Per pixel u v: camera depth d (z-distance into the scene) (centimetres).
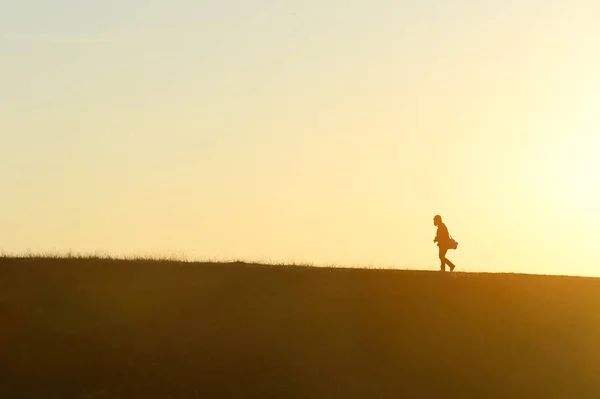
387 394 4259
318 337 4578
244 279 5025
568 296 5288
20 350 4291
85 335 4434
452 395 4322
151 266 5081
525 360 4650
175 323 4588
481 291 5197
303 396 4159
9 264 4916
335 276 5141
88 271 4938
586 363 4684
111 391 4072
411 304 4947
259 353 4416
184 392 4103
